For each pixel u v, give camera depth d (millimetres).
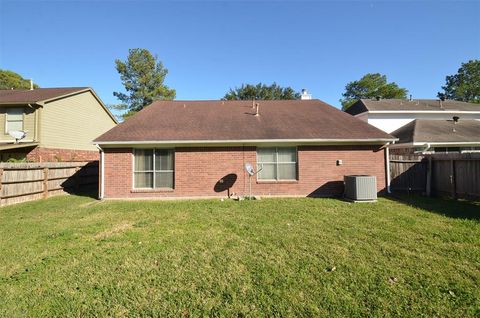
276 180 11914
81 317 3150
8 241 5762
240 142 11523
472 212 8188
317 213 8258
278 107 16031
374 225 6805
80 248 5305
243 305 3334
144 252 5062
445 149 17750
